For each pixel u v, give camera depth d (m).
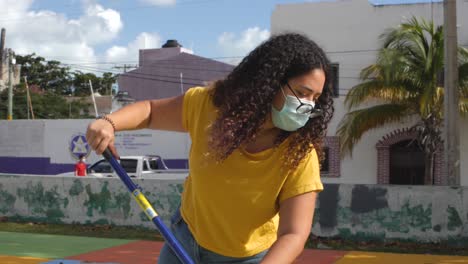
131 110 2.71
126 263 8.19
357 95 19.03
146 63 33.97
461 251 9.29
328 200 10.16
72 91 62.50
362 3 21.59
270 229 2.79
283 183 2.63
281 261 2.43
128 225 11.47
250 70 2.59
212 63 30.64
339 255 8.84
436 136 18.62
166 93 31.55
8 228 11.47
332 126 21.67
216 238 2.75
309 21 22.16
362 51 21.56
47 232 11.05
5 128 28.83
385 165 20.92
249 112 2.52
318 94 2.59
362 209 9.98
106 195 11.66
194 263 2.65
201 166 2.67
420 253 9.12
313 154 2.69
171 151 26.02
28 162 28.41
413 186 9.76
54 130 28.06
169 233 2.66
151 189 11.22
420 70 17.91
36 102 46.59
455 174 12.73
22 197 12.32
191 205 2.86
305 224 2.60
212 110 2.70
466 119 20.27
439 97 18.20
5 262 8.22
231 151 2.56
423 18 19.42
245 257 2.76
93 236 10.65
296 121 2.53
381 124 19.16
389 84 18.11
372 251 9.25
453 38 12.95
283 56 2.51
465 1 20.69
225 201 2.66
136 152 26.45
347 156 21.39
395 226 9.83
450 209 9.59
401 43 18.41
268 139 2.62
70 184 11.95
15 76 51.97
